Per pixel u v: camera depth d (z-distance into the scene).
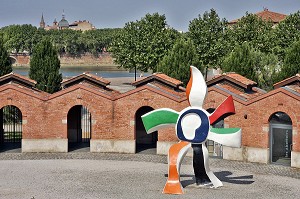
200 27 85.00
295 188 32.78
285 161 40.19
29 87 48.91
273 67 68.31
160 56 96.69
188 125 32.16
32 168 38.50
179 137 32.38
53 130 44.91
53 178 35.28
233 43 82.56
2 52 64.94
